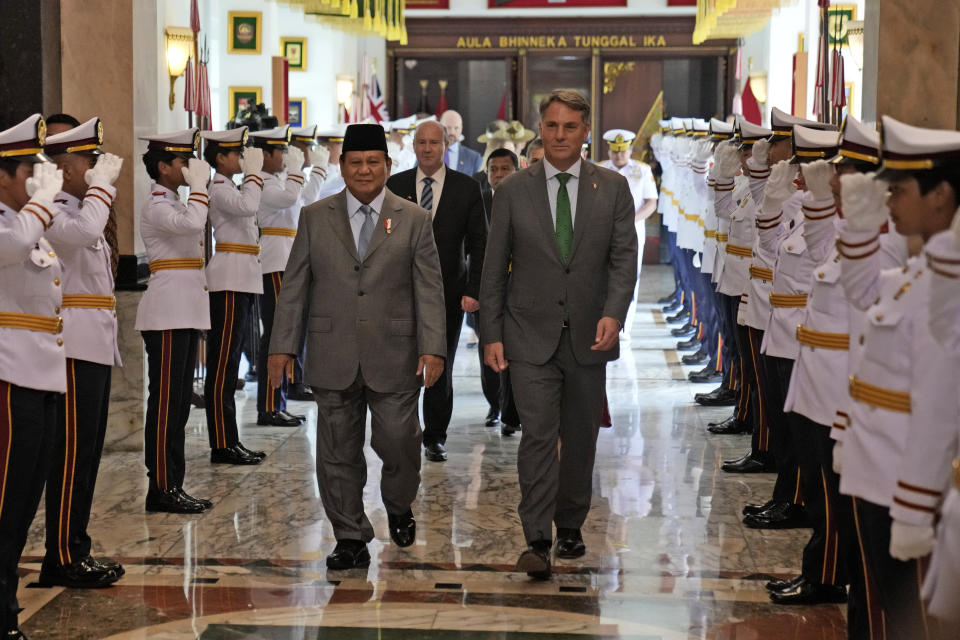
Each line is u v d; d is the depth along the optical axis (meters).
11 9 6.51
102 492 6.21
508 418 7.68
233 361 6.89
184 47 9.00
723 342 8.65
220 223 6.86
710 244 9.05
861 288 3.17
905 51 5.37
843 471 3.14
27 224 3.68
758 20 13.64
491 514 5.81
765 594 4.61
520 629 4.25
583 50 19.09
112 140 7.02
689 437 7.59
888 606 3.11
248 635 4.20
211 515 5.78
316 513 5.83
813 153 4.92
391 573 4.90
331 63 15.63
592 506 5.93
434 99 19.48
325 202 5.00
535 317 4.75
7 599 4.01
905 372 2.96
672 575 4.86
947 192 2.75
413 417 5.03
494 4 18.88
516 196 4.80
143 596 4.62
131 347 7.10
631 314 12.36
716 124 8.84
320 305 4.93
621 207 4.80
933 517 2.77
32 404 3.97
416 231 4.93
